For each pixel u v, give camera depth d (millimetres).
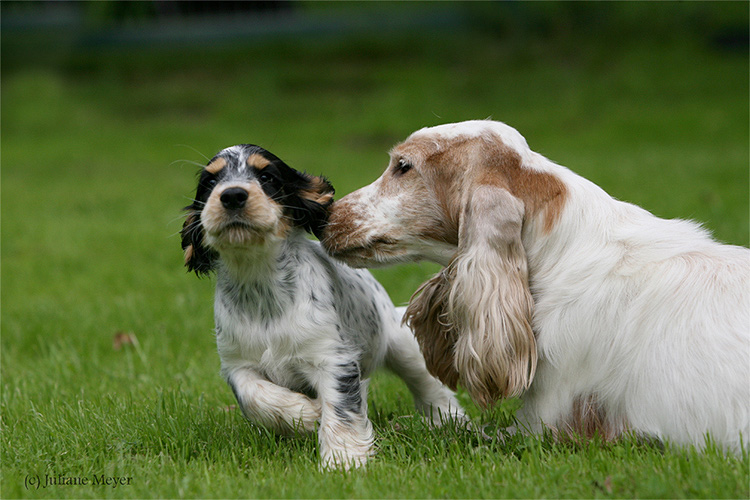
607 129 33969
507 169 5914
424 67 45625
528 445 5570
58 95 42469
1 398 7500
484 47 47594
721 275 5414
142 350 9242
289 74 45438
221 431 6375
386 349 7223
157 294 11805
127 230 17203
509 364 5605
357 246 6262
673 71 42562
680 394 5172
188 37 50219
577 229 5805
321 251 6660
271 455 5879
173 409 6734
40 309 11094
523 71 44094
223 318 6207
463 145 6020
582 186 5992
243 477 5258
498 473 5059
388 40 48750
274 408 5836
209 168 6422
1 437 6324
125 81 46281
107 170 28609
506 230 5633
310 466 5461
